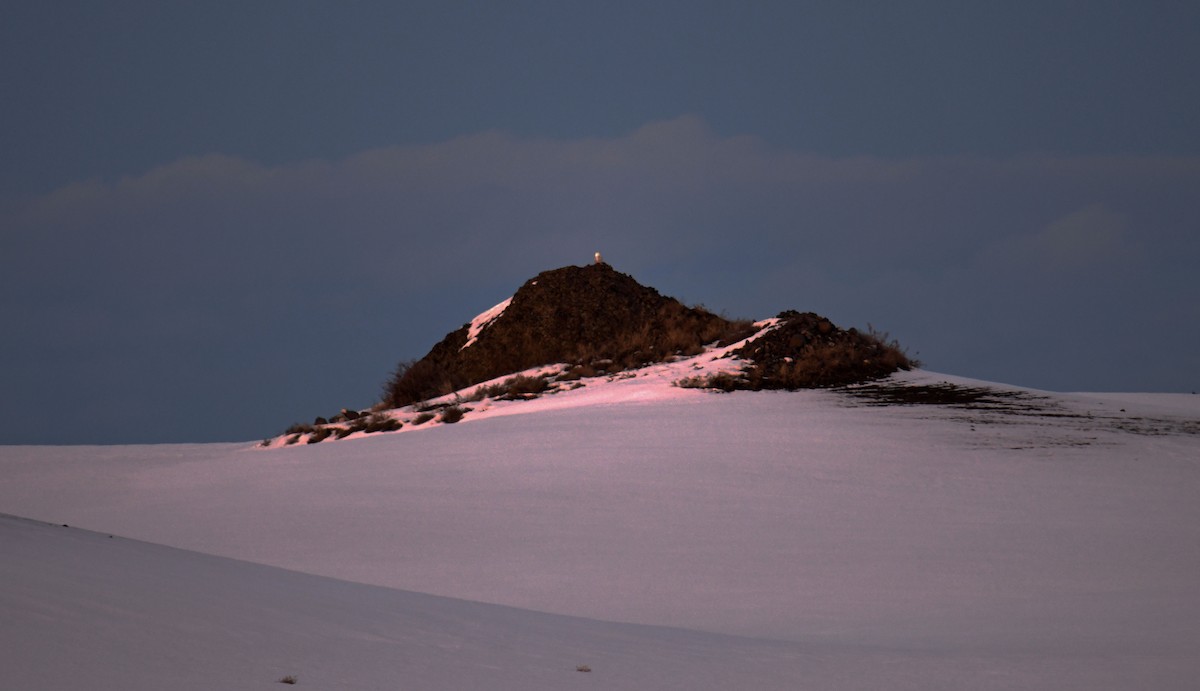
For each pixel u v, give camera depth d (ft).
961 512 322.55
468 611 174.09
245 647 117.50
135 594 128.26
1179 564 262.06
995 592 233.55
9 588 117.29
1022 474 370.53
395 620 151.64
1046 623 200.54
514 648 145.48
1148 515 318.65
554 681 128.06
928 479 364.17
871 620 205.87
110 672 98.43
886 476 367.66
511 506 331.57
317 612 145.28
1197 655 166.09
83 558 144.77
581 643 156.56
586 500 337.93
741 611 214.90
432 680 119.34
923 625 200.34
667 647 160.97
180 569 156.35
